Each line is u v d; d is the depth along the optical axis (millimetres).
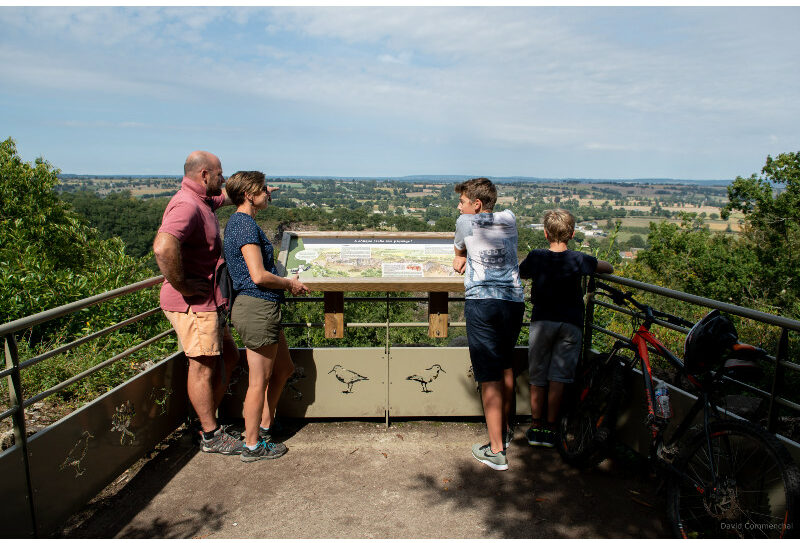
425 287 3451
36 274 6566
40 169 12414
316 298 3660
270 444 3367
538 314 3369
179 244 2889
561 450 3363
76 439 2604
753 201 24844
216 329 3176
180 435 3646
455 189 3432
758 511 2268
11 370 2191
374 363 3736
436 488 3025
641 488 3031
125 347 5656
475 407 3811
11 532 2201
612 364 3273
